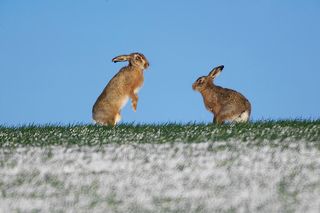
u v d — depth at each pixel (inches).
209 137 2138.3
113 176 1578.5
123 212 1272.1
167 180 1523.1
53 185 1507.1
